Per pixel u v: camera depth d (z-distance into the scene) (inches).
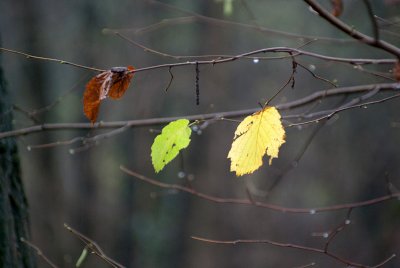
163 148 88.7
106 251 600.7
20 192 134.3
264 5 402.9
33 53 498.6
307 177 635.5
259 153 85.7
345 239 454.3
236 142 87.4
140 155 626.2
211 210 560.7
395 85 132.1
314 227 609.9
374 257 403.2
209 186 552.4
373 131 466.9
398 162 458.3
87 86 94.3
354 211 463.8
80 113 541.6
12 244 126.4
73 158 578.9
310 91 532.1
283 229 614.9
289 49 99.3
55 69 529.3
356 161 494.3
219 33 492.7
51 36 513.0
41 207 497.4
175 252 617.3
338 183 565.3
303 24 387.9
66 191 566.6
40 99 503.8
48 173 504.7
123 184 642.8
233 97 542.0
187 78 508.1
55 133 527.2
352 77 319.6
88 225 574.6
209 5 481.1
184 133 88.6
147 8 485.1
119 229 627.2
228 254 567.5
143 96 531.5
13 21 485.7
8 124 134.5
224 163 547.5
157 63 506.3
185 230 598.5
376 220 442.6
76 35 514.6
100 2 507.5
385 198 141.1
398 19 155.7
